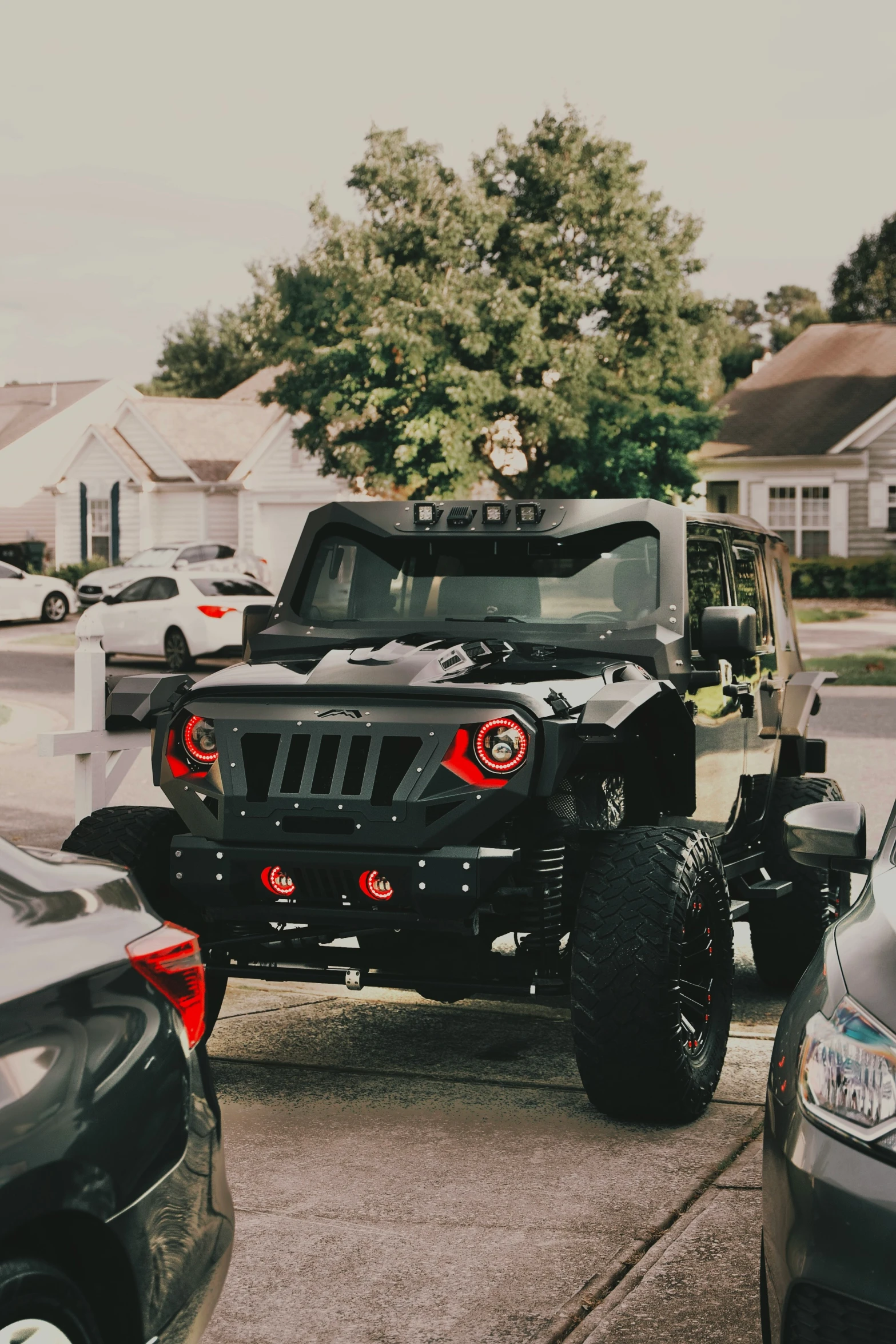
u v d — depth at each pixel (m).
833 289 79.06
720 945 5.40
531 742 4.92
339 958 5.49
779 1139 3.05
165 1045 2.86
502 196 31.61
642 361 31.92
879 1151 2.83
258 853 5.12
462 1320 3.71
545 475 31.56
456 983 5.28
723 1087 5.66
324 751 5.13
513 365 30.31
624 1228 4.26
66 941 2.79
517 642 5.85
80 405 58.59
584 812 5.59
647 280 31.86
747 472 42.50
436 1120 5.22
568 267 32.12
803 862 4.20
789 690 7.47
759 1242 4.15
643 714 5.36
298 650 6.08
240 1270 3.99
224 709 5.27
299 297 32.03
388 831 4.97
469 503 6.14
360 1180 4.63
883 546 41.41
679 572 5.93
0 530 56.69
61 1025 2.64
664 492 32.25
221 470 45.56
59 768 14.52
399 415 30.53
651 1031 4.94
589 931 5.03
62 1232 2.63
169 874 5.56
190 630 23.81
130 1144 2.71
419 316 30.06
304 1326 3.68
